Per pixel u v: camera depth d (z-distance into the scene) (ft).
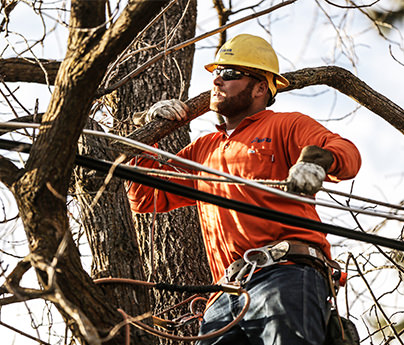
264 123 15.97
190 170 16.97
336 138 14.55
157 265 21.70
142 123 18.79
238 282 14.42
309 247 14.65
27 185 12.20
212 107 16.88
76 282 12.48
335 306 14.47
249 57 16.84
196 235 22.41
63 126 12.02
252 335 14.30
